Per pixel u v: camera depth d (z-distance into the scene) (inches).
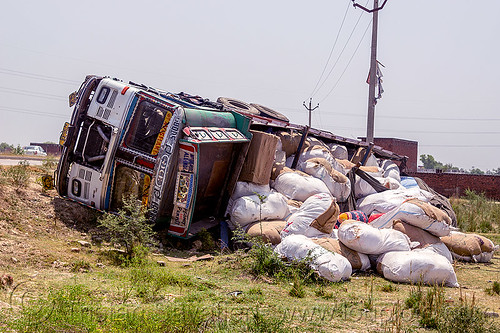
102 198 407.5
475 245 429.7
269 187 460.8
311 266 307.7
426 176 1395.2
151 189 389.1
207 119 409.4
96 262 304.0
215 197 441.7
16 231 323.3
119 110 407.8
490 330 207.9
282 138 526.9
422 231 394.9
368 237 341.4
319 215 375.9
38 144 1973.4
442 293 263.0
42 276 253.0
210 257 367.9
